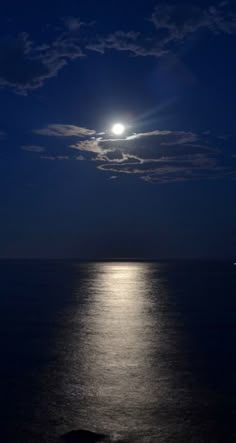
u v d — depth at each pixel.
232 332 41.28
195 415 20.34
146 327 43.66
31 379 25.58
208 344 35.41
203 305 65.38
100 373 26.80
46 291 91.94
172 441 17.81
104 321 47.66
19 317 51.50
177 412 20.72
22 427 19.02
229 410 20.92
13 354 31.72
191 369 27.69
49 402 21.92
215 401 22.06
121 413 20.56
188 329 42.88
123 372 26.95
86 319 49.28
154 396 22.83
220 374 26.62
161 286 109.06
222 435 18.34
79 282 125.75
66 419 19.89
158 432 18.62
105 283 120.69
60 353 32.03
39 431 18.62
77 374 26.67
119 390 23.64
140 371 27.25
